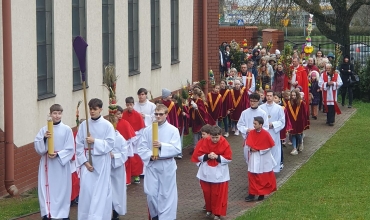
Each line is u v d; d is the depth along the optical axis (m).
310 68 25.77
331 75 24.20
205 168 12.75
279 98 18.67
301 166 17.77
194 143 19.83
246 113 15.70
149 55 22.00
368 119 25.66
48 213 12.12
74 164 13.11
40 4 15.58
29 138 15.16
